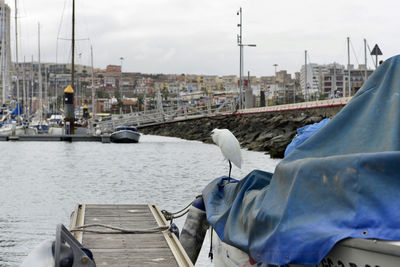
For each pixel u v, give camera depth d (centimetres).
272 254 543
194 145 5984
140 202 1839
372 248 456
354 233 476
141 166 3334
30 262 566
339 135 576
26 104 10306
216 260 867
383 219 466
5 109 9650
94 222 1042
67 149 5075
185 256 803
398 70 561
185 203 1811
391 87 559
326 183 525
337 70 17512
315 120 4825
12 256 1096
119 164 3488
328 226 503
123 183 2412
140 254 838
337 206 509
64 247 570
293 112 5653
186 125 9319
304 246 506
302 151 592
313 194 533
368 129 551
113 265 781
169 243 893
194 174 2816
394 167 479
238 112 7238
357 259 477
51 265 565
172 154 4453
